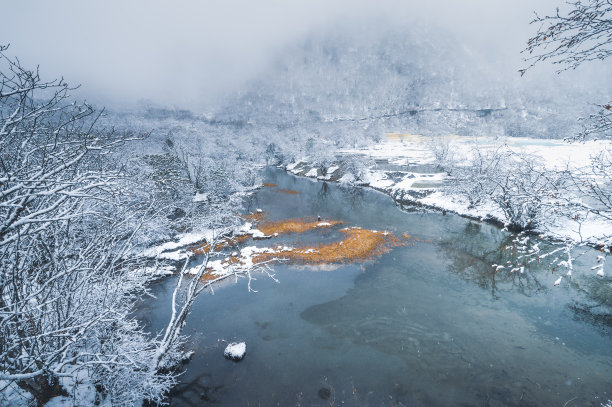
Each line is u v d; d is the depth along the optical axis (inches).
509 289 724.7
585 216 230.1
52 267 242.4
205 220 1071.0
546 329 578.6
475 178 1269.7
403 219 1346.0
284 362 522.3
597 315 610.5
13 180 159.8
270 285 794.2
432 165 2706.7
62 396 291.9
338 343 565.6
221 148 2391.7
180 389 469.1
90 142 209.0
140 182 274.4
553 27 149.6
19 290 216.4
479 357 516.1
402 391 455.5
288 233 1224.2
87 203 283.7
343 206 1662.2
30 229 216.8
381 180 2206.0
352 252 984.9
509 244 965.2
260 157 3703.3
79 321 257.9
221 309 687.1
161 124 3221.0
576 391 441.7
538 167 887.7
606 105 179.8
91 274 260.8
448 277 799.1
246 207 1674.5
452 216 1332.4
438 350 536.1
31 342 229.5
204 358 534.3
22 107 168.4
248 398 452.4
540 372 479.2
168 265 907.4
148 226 384.8
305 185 2401.6
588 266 777.6
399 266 877.2
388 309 666.2
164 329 614.9
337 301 708.0
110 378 310.2
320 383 476.1
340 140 4498.0
